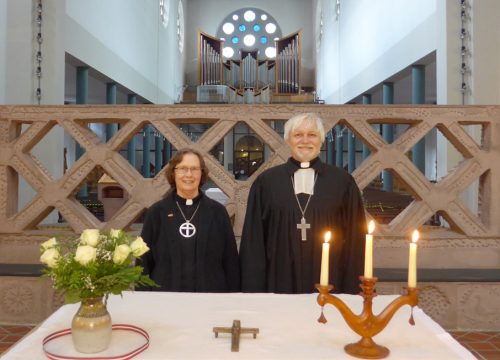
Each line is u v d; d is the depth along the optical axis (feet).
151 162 69.87
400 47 32.35
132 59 43.01
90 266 4.58
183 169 8.45
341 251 8.52
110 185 20.02
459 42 22.94
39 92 22.72
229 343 4.97
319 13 70.59
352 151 56.65
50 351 4.69
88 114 12.79
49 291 12.09
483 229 12.64
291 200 8.45
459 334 11.47
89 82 41.47
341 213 8.61
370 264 4.69
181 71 76.13
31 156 13.25
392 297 6.90
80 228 12.71
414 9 29.40
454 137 12.52
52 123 12.94
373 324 4.66
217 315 5.91
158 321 5.66
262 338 5.13
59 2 23.76
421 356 4.67
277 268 8.44
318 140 8.46
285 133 8.71
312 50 81.30
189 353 4.68
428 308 11.73
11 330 11.72
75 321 4.66
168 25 62.08
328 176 8.57
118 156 12.80
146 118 12.73
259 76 81.05
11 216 13.09
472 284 11.73
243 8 83.20
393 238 12.64
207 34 80.89
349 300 6.77
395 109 12.47
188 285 8.32
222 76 81.61
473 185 21.09
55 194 12.83
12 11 22.16
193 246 8.43
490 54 21.85
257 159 73.56
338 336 5.23
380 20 37.29
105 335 4.68
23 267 12.46
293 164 8.68
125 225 12.68
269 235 8.63
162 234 8.57
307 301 6.59
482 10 21.90
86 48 30.37
